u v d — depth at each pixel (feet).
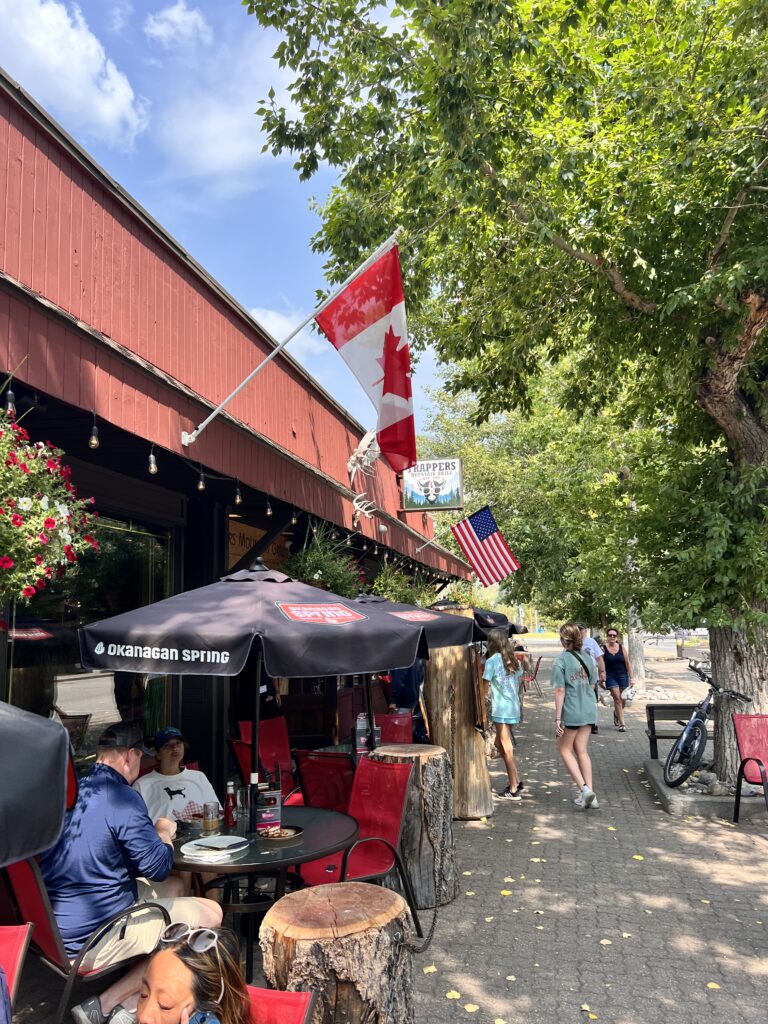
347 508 35.50
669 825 26.23
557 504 37.45
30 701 20.56
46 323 14.89
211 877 17.88
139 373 18.19
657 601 31.09
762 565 28.19
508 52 25.21
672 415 37.86
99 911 12.44
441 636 22.56
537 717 56.18
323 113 29.55
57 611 22.04
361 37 28.02
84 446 22.27
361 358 23.95
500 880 20.79
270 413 29.35
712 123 26.86
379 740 25.70
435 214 32.19
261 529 36.96
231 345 25.91
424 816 18.95
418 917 18.03
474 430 104.73
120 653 14.05
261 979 14.93
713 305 28.04
